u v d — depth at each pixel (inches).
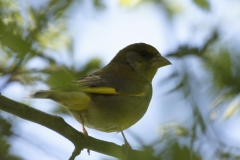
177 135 144.2
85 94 150.2
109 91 151.6
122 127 152.4
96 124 151.8
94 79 151.6
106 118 151.7
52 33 147.1
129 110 152.3
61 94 149.2
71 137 149.9
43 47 147.1
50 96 148.9
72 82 146.3
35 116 148.6
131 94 152.3
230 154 146.9
